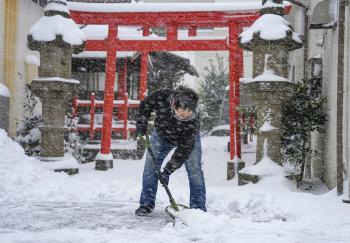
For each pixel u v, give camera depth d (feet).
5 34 35.40
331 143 28.68
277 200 16.99
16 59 37.22
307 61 37.09
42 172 22.95
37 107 41.32
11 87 36.06
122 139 48.14
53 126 30.35
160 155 14.83
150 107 14.30
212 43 37.47
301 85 30.71
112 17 37.09
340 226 12.71
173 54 58.39
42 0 43.09
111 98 36.42
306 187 30.19
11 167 21.48
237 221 13.38
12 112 36.11
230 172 34.22
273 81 26.17
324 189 29.89
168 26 37.93
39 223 13.07
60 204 16.81
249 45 28.09
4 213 14.70
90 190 20.08
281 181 24.72
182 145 13.84
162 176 13.67
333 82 28.02
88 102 46.03
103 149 35.81
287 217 14.30
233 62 35.63
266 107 26.96
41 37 30.09
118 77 52.65
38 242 10.62
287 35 26.86
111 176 31.78
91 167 36.70
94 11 36.76
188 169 14.71
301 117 29.99
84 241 10.75
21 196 18.28
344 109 23.50
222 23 40.27
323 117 30.48
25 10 39.19
